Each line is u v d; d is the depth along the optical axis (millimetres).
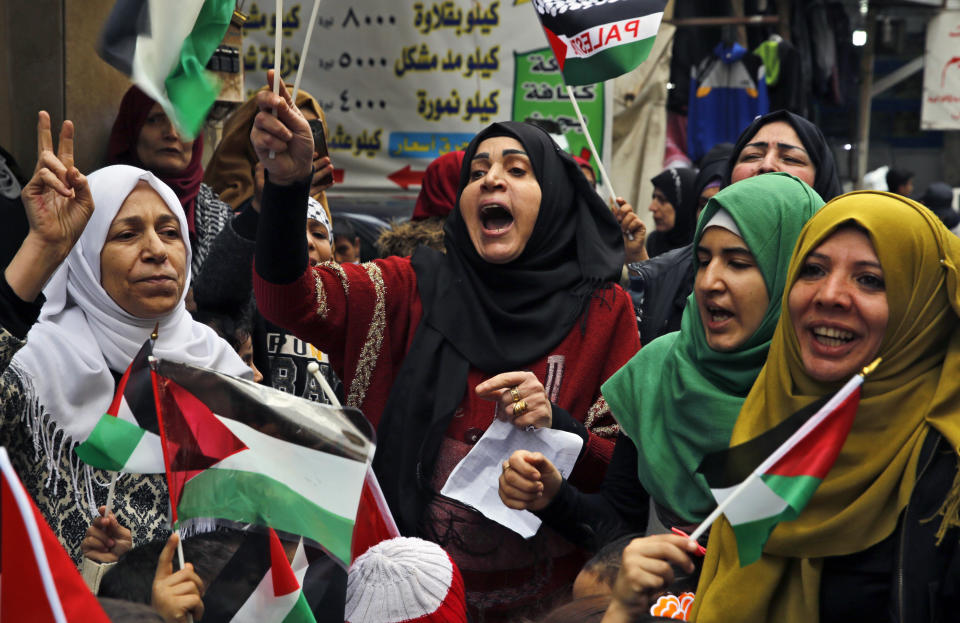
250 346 2680
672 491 1864
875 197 1596
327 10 6836
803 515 1569
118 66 1729
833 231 1578
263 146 1955
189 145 3168
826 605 1555
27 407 1931
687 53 7512
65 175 1797
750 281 1832
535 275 2309
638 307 3092
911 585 1468
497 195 2305
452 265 2359
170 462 1465
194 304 2760
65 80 3354
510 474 1849
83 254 2105
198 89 1757
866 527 1518
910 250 1547
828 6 8453
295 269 2123
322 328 2240
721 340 1856
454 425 2201
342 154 6898
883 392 1562
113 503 1988
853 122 9453
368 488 1714
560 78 6605
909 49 10391
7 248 2658
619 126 7152
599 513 1959
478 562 2033
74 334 2070
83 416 2018
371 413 2281
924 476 1508
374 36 6809
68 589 1113
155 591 1389
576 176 2451
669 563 1412
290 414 1516
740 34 7750
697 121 7434
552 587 2035
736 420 1784
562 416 2092
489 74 6680
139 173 2166
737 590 1589
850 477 1537
